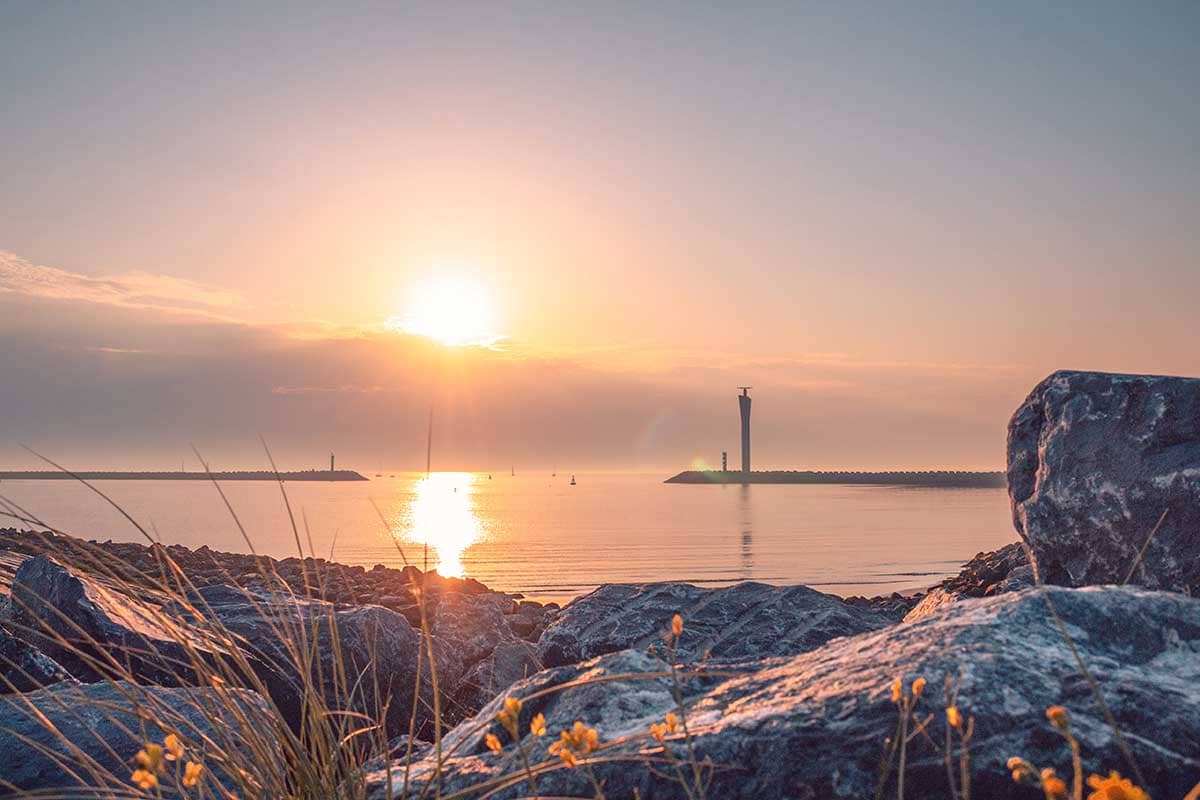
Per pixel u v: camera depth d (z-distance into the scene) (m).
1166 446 5.90
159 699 4.31
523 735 3.25
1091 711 2.54
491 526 57.84
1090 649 2.87
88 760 3.59
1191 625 2.93
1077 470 6.22
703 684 3.36
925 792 2.43
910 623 3.25
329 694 6.57
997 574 17.16
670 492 156.12
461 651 9.34
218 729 3.45
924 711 2.56
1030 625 2.95
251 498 107.31
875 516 68.75
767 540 44.25
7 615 7.00
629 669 3.41
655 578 27.34
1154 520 5.76
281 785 3.19
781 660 3.42
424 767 3.27
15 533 21.08
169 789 3.41
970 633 2.91
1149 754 2.41
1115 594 3.09
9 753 4.06
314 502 101.62
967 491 147.50
